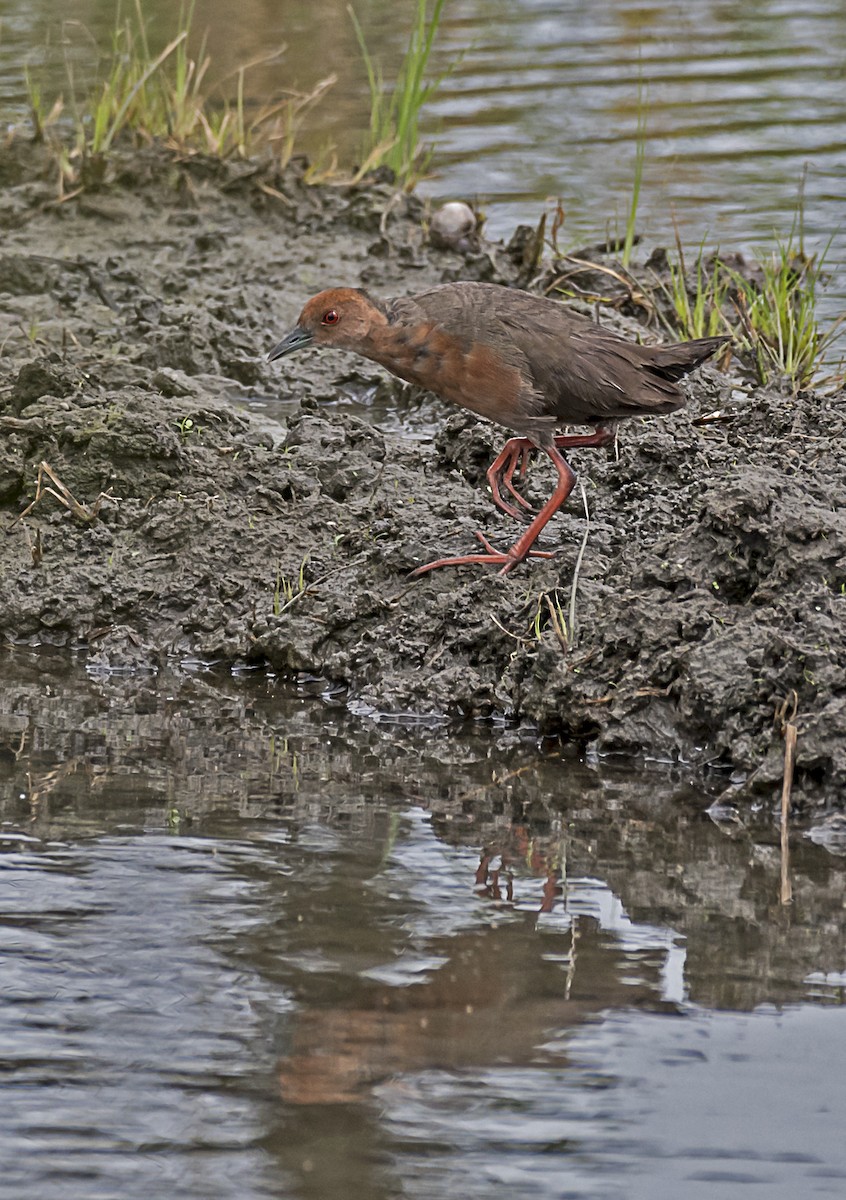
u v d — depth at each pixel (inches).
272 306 702.5
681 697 389.1
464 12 1203.2
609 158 899.4
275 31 1109.7
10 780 376.2
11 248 752.3
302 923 305.7
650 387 448.1
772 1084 255.4
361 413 631.8
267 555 482.0
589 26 1183.6
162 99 901.2
